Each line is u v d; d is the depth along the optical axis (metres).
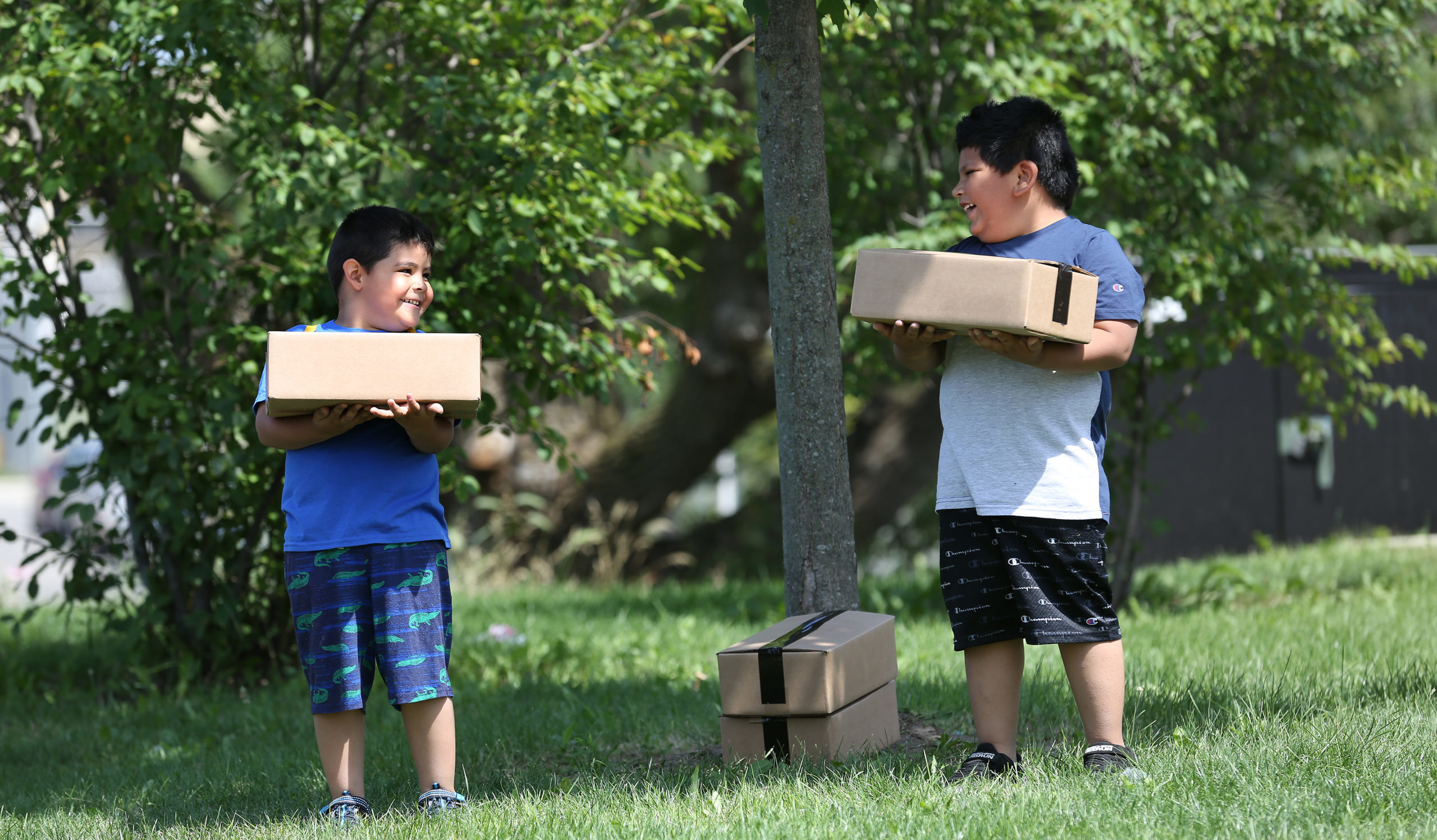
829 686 12.69
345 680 11.65
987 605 11.80
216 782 14.44
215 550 21.58
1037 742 13.79
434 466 12.32
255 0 21.72
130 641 22.44
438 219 20.72
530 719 16.66
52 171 19.33
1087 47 23.55
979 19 26.02
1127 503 26.80
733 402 46.59
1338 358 28.08
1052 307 10.80
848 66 26.95
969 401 11.68
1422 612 22.08
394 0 21.56
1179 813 9.80
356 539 11.69
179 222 20.56
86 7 20.62
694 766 13.78
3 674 22.78
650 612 30.77
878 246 24.31
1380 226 52.66
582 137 20.75
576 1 22.42
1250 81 26.28
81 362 21.20
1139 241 23.97
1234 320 25.06
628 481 47.50
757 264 27.88
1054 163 11.86
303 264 20.64
